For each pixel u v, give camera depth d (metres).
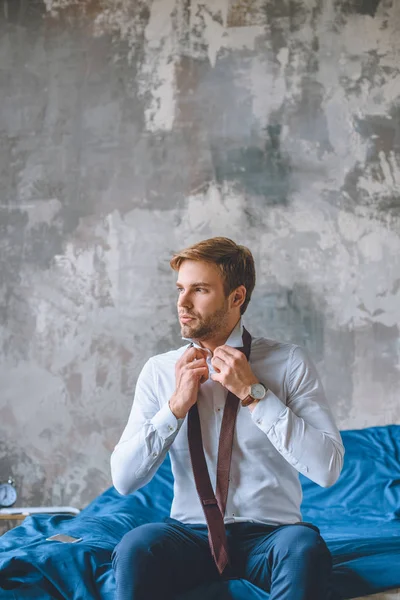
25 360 4.40
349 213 4.22
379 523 3.13
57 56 4.48
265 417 1.94
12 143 4.48
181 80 4.37
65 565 2.06
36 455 4.37
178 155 4.36
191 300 2.06
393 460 3.62
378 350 4.18
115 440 4.32
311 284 4.23
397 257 4.19
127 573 1.77
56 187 4.43
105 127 4.42
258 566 1.88
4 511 3.97
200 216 4.33
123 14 4.43
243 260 2.10
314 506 3.43
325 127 4.26
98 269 4.38
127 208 4.38
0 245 4.45
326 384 4.20
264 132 4.30
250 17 4.33
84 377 4.36
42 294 4.41
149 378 2.17
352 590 1.99
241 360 1.96
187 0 4.38
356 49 4.26
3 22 4.52
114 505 3.30
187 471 2.05
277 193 4.27
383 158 4.22
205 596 1.89
